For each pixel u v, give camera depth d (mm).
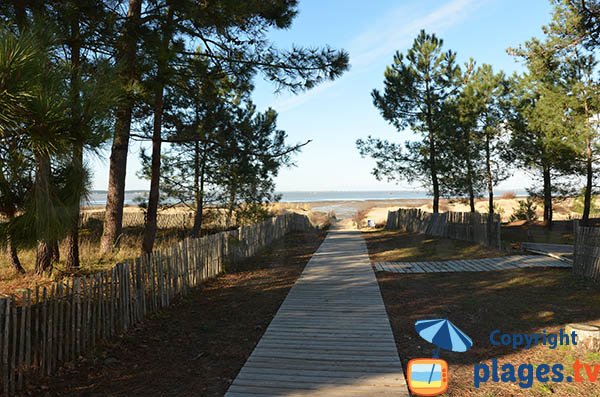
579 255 9438
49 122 3154
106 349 5164
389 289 8844
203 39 8906
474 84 22562
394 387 4113
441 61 21125
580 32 10586
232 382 4258
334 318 6637
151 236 9664
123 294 5891
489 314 6684
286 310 7160
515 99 21344
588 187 18984
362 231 26766
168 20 7793
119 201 10938
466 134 21984
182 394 4012
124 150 10906
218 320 6582
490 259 12375
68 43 6219
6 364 3885
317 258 13633
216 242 10609
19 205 3797
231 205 17625
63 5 6000
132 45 7000
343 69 9062
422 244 16672
